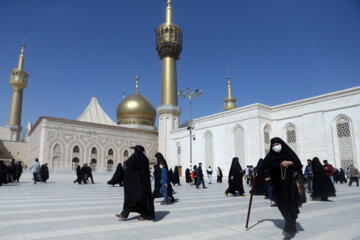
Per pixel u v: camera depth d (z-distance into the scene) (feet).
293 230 13.82
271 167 14.93
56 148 136.87
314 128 86.17
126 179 18.67
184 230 15.29
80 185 58.34
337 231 15.15
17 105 197.26
